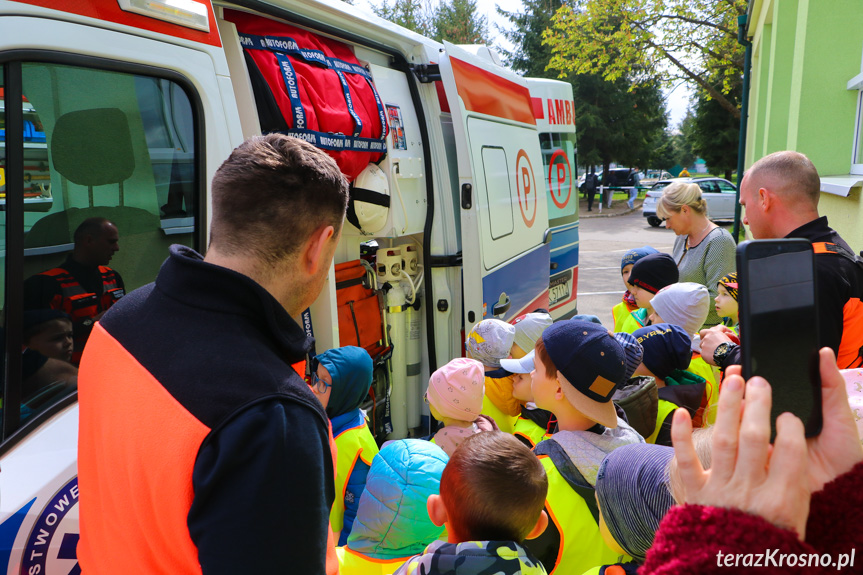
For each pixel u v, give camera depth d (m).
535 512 1.39
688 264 4.07
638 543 1.35
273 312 0.99
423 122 3.46
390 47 3.26
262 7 2.40
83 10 1.54
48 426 1.46
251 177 0.99
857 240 3.75
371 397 3.30
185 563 0.91
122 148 1.67
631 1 17.66
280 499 0.87
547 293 5.28
